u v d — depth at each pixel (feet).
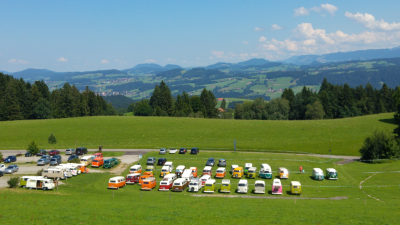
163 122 403.95
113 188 165.68
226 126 378.73
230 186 168.86
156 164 229.25
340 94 518.78
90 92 556.92
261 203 131.54
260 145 291.58
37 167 215.72
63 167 188.96
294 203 133.28
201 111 553.23
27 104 492.95
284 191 163.02
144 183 164.96
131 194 153.38
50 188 150.30
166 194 154.61
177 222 97.86
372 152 229.66
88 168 218.59
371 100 544.21
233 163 229.86
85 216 100.53
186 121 410.72
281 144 295.07
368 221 102.01
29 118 493.77
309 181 184.24
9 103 463.42
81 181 179.83
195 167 201.77
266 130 353.92
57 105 508.94
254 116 514.27
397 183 171.94
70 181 178.29
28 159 244.83
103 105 633.20
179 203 126.21
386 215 109.19
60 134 343.05
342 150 273.54
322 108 479.41
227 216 105.50
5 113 458.50
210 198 143.84
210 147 286.46
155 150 274.36
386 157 227.40
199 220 100.37
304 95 543.80
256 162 233.14
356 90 561.02
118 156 256.11
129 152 269.64
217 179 189.78
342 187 170.09
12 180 152.35
